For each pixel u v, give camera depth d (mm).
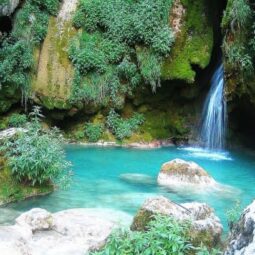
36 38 15242
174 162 10430
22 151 8969
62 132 15383
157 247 3988
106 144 15219
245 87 13281
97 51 15414
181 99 15844
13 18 15453
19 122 14594
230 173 11500
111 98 15430
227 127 14992
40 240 6262
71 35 15594
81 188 9617
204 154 14125
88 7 15688
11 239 5844
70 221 6988
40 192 9031
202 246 4449
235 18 12812
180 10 15602
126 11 15633
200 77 15828
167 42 14898
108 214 7637
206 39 15469
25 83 14789
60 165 9375
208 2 15836
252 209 3402
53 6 15695
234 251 3295
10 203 8492
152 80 15016
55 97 15008
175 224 4352
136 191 9438
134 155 13570
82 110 15336
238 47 13023
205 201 8820
